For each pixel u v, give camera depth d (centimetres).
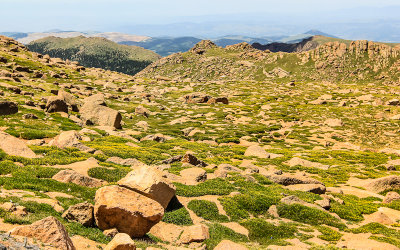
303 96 16262
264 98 15712
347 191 4388
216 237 2386
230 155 6266
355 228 2911
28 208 1934
